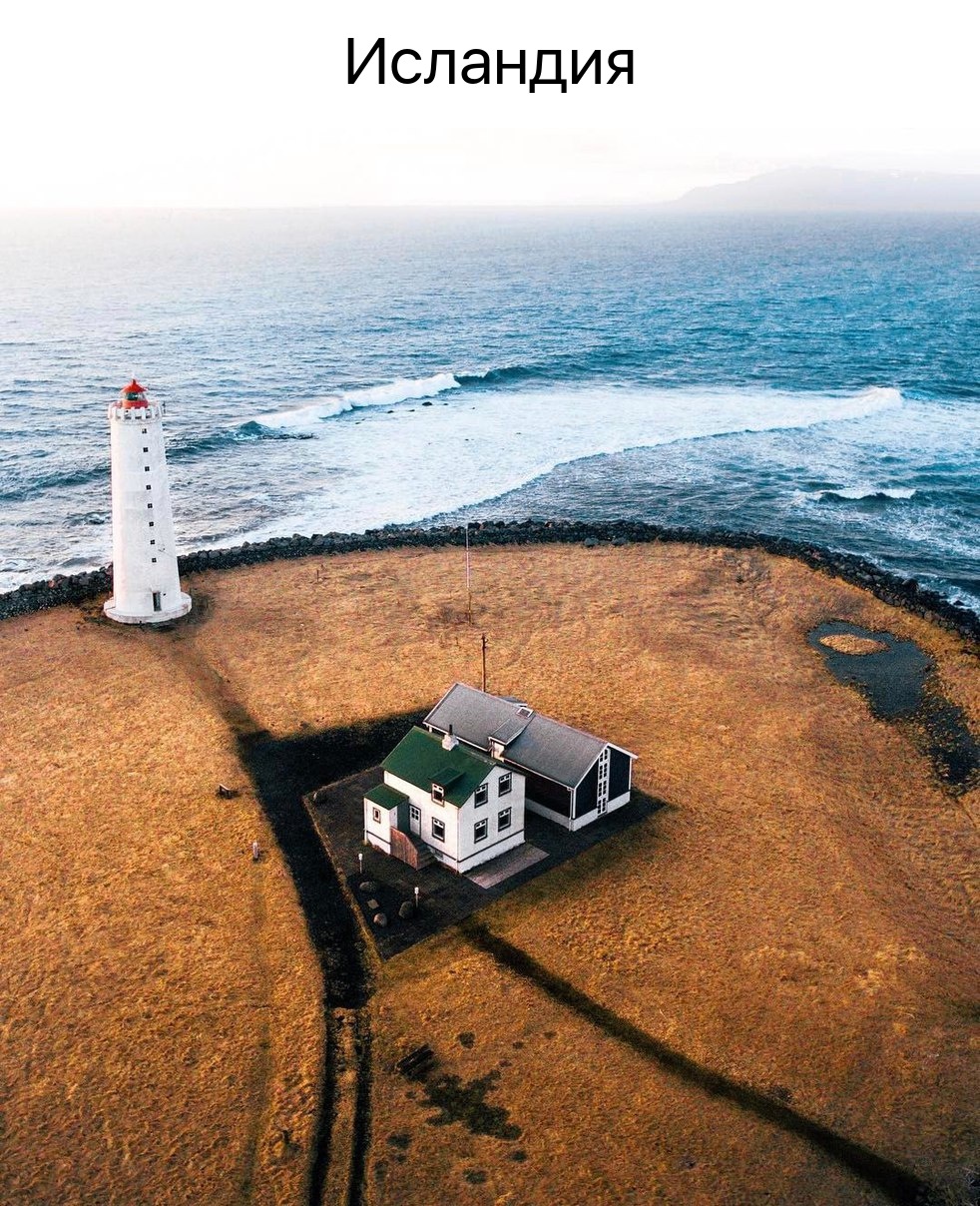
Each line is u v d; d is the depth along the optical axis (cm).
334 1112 3150
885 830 4741
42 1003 3541
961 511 9388
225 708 5497
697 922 3969
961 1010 3597
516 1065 3319
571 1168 2981
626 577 7469
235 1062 3325
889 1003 3600
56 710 5422
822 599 7269
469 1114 3148
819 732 5519
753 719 5588
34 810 4588
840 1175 2980
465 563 7619
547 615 6781
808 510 9331
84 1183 2928
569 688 5806
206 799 4694
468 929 3906
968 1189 2938
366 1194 2902
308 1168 2973
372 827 4375
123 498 6103
